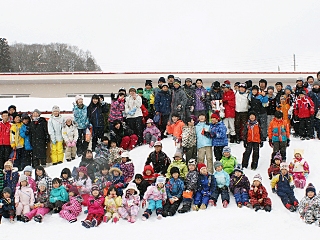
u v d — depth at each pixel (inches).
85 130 441.4
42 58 2004.2
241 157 407.5
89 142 442.9
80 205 331.0
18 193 327.9
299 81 455.2
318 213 293.1
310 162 390.6
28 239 281.0
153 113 473.1
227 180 341.1
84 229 297.4
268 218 300.0
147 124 446.9
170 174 353.1
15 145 416.5
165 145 436.8
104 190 340.5
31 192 332.5
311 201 299.7
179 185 335.3
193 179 337.4
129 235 283.4
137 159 414.0
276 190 337.4
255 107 428.1
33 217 318.7
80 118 438.0
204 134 376.5
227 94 437.7
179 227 293.3
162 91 449.7
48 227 303.0
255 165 383.2
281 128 381.1
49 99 660.1
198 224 294.7
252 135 382.0
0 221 315.6
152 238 277.4
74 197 331.3
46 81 730.2
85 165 373.7
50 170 406.0
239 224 291.0
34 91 741.3
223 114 432.1
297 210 315.0
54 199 332.5
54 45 2068.2
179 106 433.1
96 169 373.4
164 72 727.1
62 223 311.1
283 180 335.9
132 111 441.7
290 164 364.8
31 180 346.3
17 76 718.5
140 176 350.9
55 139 425.7
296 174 357.1
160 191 326.6
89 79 723.4
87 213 327.6
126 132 442.0
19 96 740.7
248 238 273.1
